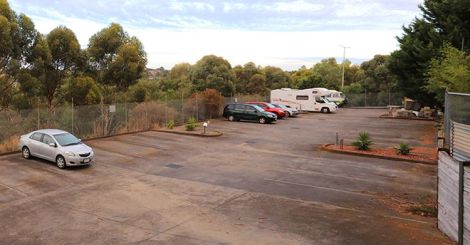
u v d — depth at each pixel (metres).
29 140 19.47
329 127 34.75
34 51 27.67
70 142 18.78
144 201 13.48
